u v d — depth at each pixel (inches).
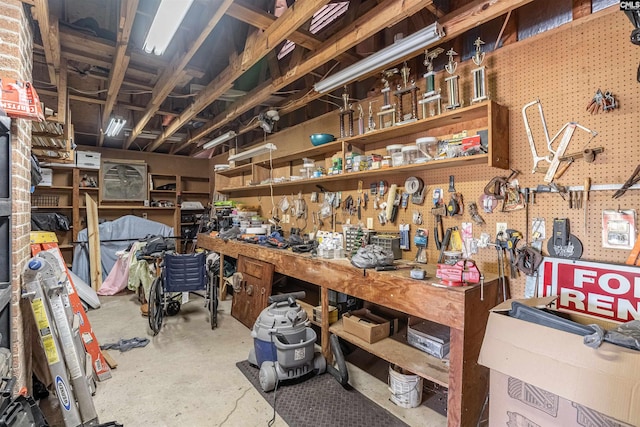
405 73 92.1
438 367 74.3
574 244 67.0
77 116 199.2
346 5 113.0
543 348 48.2
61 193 217.5
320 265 99.1
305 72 100.8
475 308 67.0
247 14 82.8
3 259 67.7
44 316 70.9
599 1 64.9
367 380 93.7
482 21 68.7
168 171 255.3
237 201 205.5
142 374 96.0
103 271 209.8
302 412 78.6
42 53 109.1
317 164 140.6
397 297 76.3
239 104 138.9
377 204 109.8
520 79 75.4
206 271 141.8
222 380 92.8
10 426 44.6
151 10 85.9
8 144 66.7
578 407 44.4
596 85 64.1
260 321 94.7
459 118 83.0
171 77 115.1
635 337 43.9
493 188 78.2
